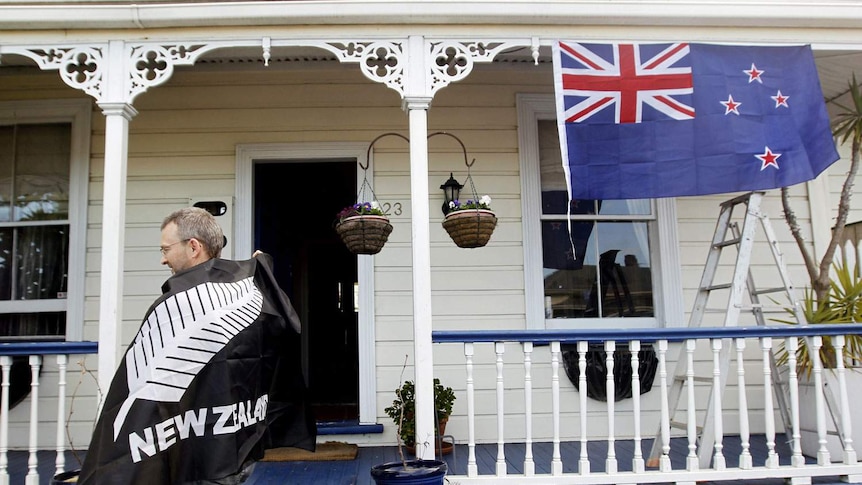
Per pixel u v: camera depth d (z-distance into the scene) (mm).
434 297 4445
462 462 3799
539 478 3082
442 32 3363
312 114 4566
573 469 3574
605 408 4438
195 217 2268
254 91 4578
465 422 4355
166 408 1912
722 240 3896
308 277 6418
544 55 4316
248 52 3775
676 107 3361
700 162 3344
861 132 4066
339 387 6309
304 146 4535
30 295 4383
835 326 3242
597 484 3086
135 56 3287
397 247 4480
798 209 4867
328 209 6387
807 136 3395
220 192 4480
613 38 3430
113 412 1909
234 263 2311
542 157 4691
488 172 4586
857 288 3879
